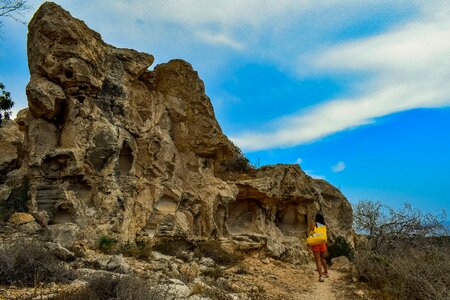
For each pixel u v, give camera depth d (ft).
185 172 56.59
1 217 40.55
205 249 50.24
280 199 66.54
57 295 23.13
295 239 66.18
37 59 45.03
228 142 61.57
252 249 57.06
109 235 42.04
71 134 43.93
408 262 45.11
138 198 48.14
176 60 58.49
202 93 59.98
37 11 46.57
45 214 40.98
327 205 75.00
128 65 50.72
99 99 46.91
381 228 68.85
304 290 42.63
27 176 45.34
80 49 45.37
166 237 48.42
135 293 23.86
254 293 37.63
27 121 46.16
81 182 43.24
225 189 58.29
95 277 25.93
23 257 27.07
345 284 45.88
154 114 53.93
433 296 38.58
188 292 30.35
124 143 47.47
